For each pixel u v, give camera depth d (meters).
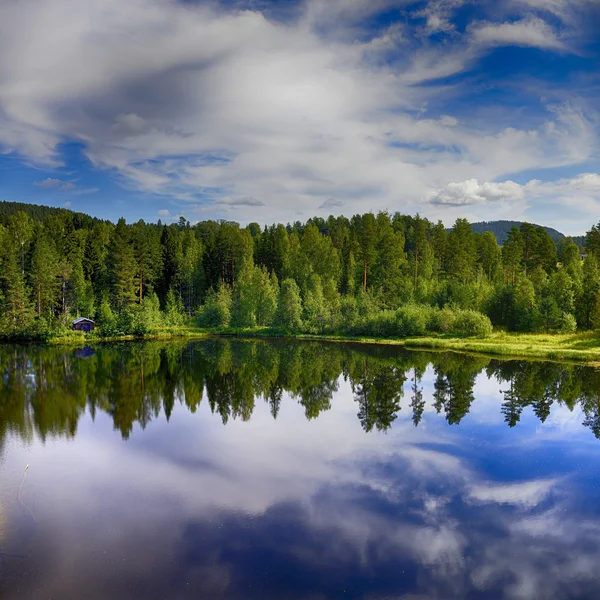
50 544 17.92
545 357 60.06
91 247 103.62
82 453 27.52
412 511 20.83
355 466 25.78
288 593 15.34
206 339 84.88
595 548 18.12
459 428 31.94
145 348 72.75
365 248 102.12
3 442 29.16
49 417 34.81
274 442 29.67
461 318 78.56
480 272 110.56
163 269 110.44
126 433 31.38
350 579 16.09
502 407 37.00
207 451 28.14
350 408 37.69
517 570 16.75
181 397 41.75
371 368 54.97
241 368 55.81
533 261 107.19
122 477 24.22
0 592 15.12
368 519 20.16
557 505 21.36
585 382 45.41
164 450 28.19
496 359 59.47
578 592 15.62
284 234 133.50
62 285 89.81
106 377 49.91
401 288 95.25
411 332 81.25
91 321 85.38
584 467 25.33
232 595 15.21
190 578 16.02
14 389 43.59
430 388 44.03
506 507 21.19
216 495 22.30
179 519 20.00
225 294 99.25
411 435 30.66
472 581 16.11
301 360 61.28
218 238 115.31
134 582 15.76
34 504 21.11
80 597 14.98
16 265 79.94
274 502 21.64
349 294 101.19
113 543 18.08
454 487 23.17
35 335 78.81
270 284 100.44
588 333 71.06
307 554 17.55
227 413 36.44
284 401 40.28
